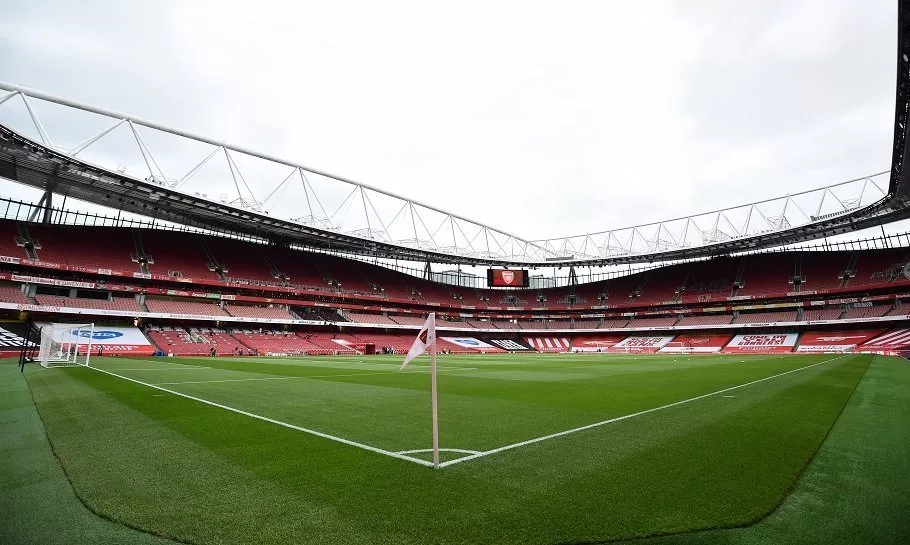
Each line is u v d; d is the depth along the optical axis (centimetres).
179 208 5516
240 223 6156
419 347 695
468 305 9375
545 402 1397
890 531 450
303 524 472
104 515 497
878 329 6303
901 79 2606
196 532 455
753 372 2580
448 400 1446
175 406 1268
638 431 938
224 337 5759
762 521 476
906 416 1087
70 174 4562
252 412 1181
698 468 661
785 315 7181
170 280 5881
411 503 529
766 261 8131
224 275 6506
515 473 645
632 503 526
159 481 611
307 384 1920
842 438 852
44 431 929
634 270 10044
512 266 9431
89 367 2709
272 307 6812
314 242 7381
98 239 5834
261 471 655
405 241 7850
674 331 8075
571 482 603
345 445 818
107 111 4300
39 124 3806
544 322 9419
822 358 4244
